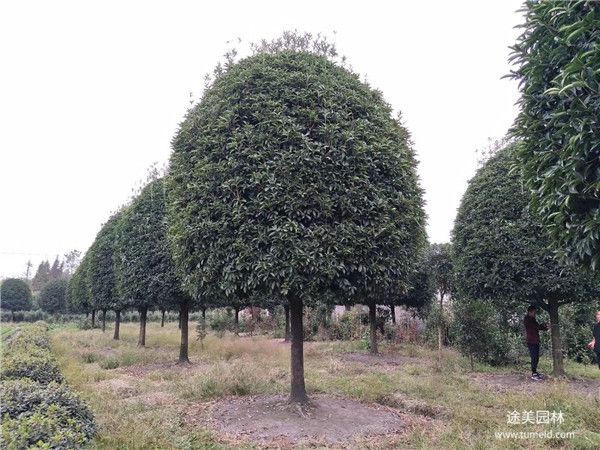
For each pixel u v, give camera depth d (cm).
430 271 1335
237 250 541
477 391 784
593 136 328
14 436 346
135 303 1158
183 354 1133
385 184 594
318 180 545
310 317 1988
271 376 877
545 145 393
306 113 571
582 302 907
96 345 1608
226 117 585
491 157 962
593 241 349
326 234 529
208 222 559
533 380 907
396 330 1666
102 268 1873
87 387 816
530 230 821
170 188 683
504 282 833
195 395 736
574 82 323
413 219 605
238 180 550
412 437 528
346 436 532
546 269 809
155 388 830
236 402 685
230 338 1709
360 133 584
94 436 477
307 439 518
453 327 1288
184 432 543
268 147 555
